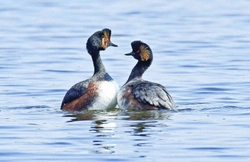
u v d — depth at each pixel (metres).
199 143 13.35
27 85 20.08
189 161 12.28
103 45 17.02
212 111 16.20
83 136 13.95
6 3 44.16
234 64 23.56
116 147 13.13
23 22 35.62
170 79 20.97
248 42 28.75
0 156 12.66
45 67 23.19
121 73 21.92
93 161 12.32
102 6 42.72
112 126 14.73
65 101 16.81
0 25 34.62
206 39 29.70
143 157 12.52
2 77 21.33
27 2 44.75
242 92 18.81
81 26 34.06
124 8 41.72
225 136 13.84
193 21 35.97
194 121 15.09
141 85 16.31
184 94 18.69
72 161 12.34
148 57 17.28
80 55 25.75
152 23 35.22
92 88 16.61
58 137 13.89
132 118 15.47
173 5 43.41
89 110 16.55
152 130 14.33
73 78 21.27
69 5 43.25
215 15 38.41
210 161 12.27
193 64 23.62
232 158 12.45
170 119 15.31
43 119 15.59
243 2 44.53
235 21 35.78
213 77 21.17
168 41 29.17
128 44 28.27
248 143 13.34
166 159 12.40
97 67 16.94
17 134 14.18
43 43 28.84
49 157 12.57
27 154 12.77
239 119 15.29
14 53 26.23
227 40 29.39
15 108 16.95
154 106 15.98
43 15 38.41
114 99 16.72
